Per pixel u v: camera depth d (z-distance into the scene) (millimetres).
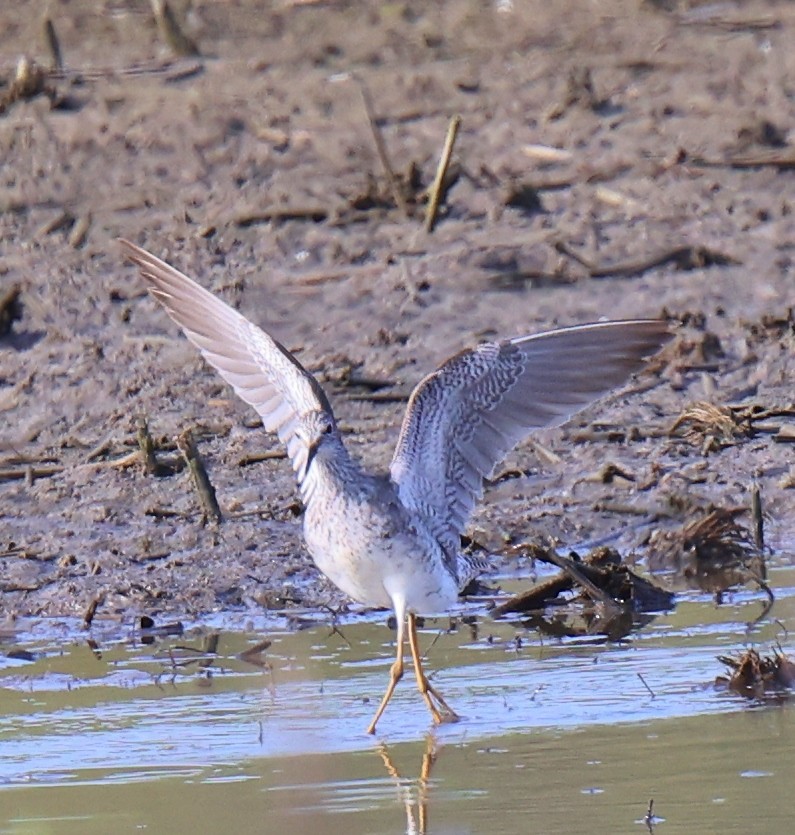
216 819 8648
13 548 13469
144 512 13914
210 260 18406
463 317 17031
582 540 13539
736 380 15773
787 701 10289
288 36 25312
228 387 16016
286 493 14141
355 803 8922
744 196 18938
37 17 26422
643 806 8680
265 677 11016
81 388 16156
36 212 19641
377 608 12398
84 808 8844
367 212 19062
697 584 12773
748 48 23234
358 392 15867
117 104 22406
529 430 10461
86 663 11414
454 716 10195
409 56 24188
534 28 25078
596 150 20375
